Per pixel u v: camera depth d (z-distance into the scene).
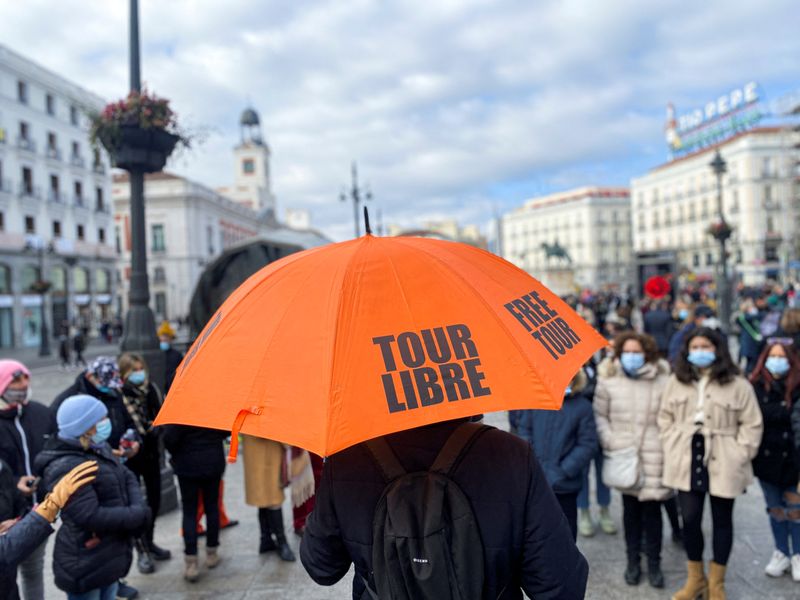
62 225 42.22
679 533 4.24
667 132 74.19
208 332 1.53
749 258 56.00
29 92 38.72
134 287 5.50
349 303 1.34
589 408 3.64
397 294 1.36
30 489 2.85
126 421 3.95
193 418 1.31
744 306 8.73
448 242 1.69
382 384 1.23
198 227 56.75
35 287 29.55
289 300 1.42
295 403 1.22
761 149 56.03
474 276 1.48
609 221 86.50
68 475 2.40
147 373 4.19
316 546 1.52
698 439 3.35
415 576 1.28
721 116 65.12
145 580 3.94
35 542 2.29
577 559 1.43
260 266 6.81
